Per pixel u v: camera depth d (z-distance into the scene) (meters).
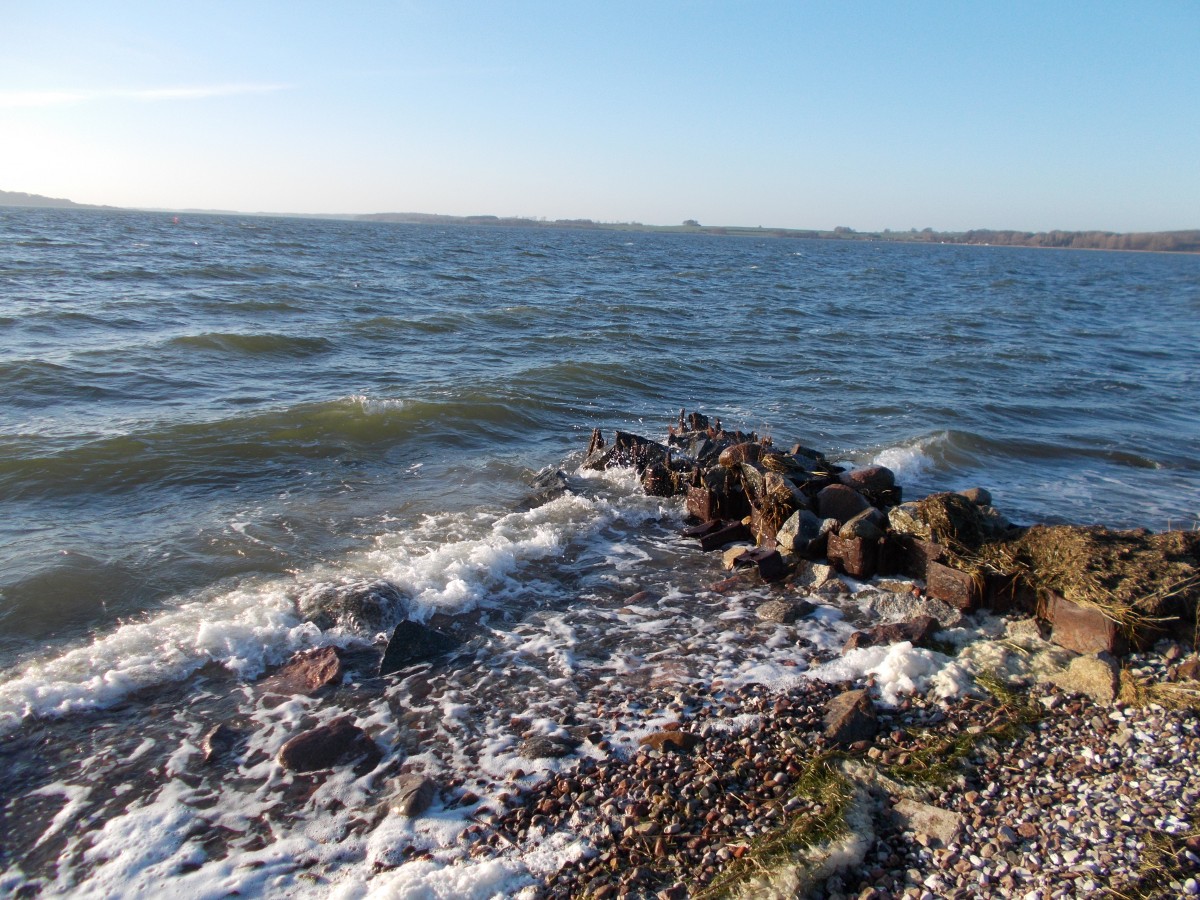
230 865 4.70
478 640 7.49
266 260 49.66
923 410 18.16
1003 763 5.58
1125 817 4.83
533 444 14.27
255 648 7.06
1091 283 79.38
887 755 5.66
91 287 30.00
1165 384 23.75
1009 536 8.72
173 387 16.16
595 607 8.32
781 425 16.34
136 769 5.52
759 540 10.13
